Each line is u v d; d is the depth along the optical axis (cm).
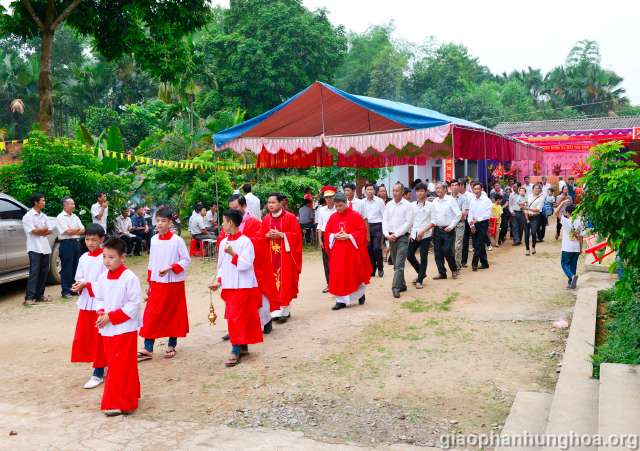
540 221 1612
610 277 991
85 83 4522
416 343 689
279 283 813
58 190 1281
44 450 428
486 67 7206
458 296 935
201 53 3133
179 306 665
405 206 952
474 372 584
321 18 3488
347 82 5391
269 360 648
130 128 3878
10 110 4491
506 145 1850
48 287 1153
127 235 1587
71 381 601
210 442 438
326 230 890
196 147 2242
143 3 1619
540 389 531
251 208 1170
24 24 1589
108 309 500
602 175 493
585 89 6488
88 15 1642
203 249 1530
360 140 1244
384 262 1359
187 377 599
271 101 3328
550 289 961
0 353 707
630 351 518
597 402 443
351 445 429
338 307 883
